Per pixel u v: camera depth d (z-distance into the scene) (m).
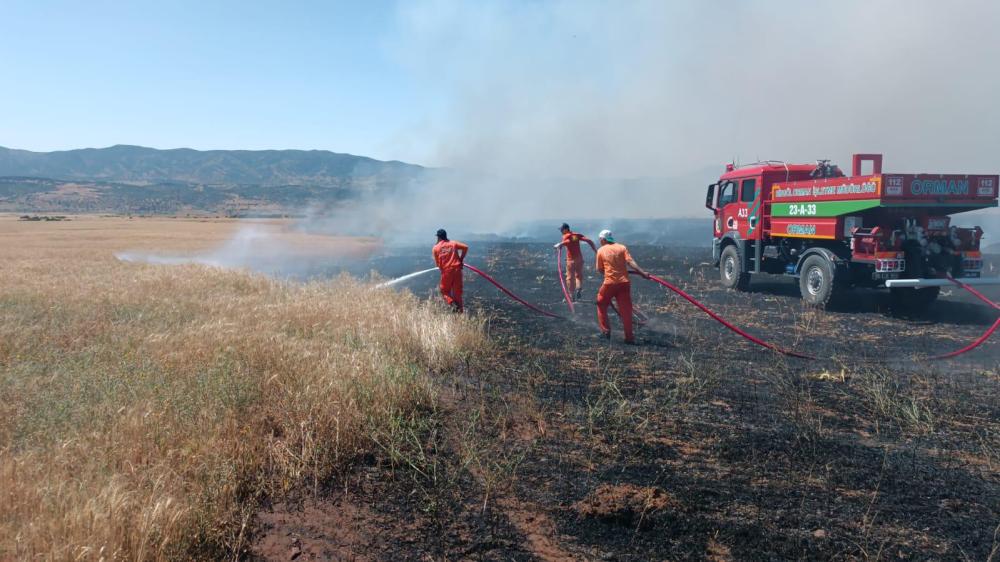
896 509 4.55
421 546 4.09
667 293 15.20
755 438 5.85
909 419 6.31
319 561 3.89
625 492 4.66
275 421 5.59
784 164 15.14
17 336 8.08
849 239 12.47
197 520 3.89
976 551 4.02
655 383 7.56
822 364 8.58
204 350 7.28
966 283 11.66
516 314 12.30
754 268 15.22
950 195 11.62
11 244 31.64
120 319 9.53
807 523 4.36
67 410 5.35
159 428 4.97
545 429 6.04
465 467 5.17
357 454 5.26
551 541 4.17
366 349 7.94
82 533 3.44
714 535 4.22
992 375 7.98
